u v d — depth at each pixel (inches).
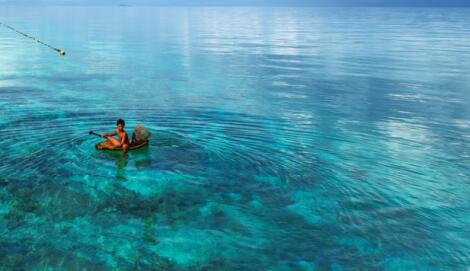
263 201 320.5
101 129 482.9
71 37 1702.8
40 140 430.9
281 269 242.5
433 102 689.0
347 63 1127.6
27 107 584.7
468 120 580.7
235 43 1601.9
